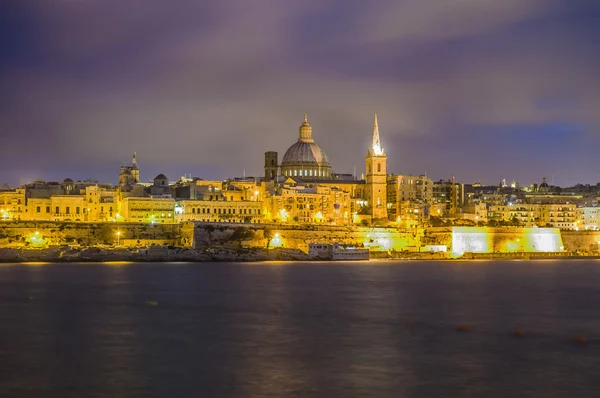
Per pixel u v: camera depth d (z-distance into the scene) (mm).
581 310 156750
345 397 87438
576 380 95375
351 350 112125
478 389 91000
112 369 99688
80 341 117750
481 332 128375
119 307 154375
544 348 114688
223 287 193375
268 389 90500
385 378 95750
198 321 137250
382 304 163250
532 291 193500
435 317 144750
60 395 88062
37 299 165500
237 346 114500
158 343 116500
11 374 96938
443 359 106500
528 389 91188
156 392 89250
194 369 99688
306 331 127562
